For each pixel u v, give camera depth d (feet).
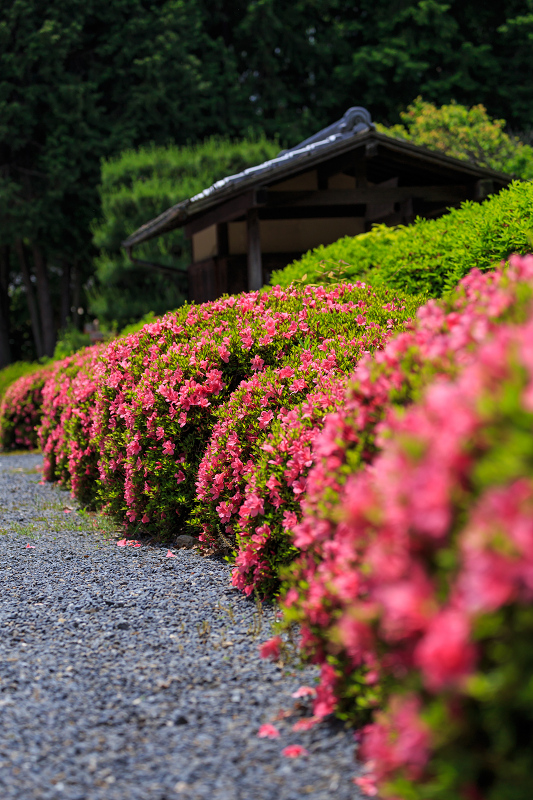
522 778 5.60
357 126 46.29
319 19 100.27
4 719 9.88
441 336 8.76
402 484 5.72
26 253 101.71
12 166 86.02
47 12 83.05
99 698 10.42
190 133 89.51
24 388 48.47
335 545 9.25
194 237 54.03
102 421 21.77
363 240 30.09
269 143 69.72
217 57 95.25
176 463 18.94
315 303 20.06
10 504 26.76
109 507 21.95
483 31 101.65
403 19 94.27
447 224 24.94
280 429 14.57
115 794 8.07
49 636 12.94
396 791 6.43
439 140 65.26
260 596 14.23
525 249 20.31
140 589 15.33
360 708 8.93
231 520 17.28
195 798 7.93
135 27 86.48
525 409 5.29
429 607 5.53
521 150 64.90
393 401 8.82
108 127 85.61
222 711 9.86
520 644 5.35
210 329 19.97
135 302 65.10
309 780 8.14
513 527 4.95
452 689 5.68
